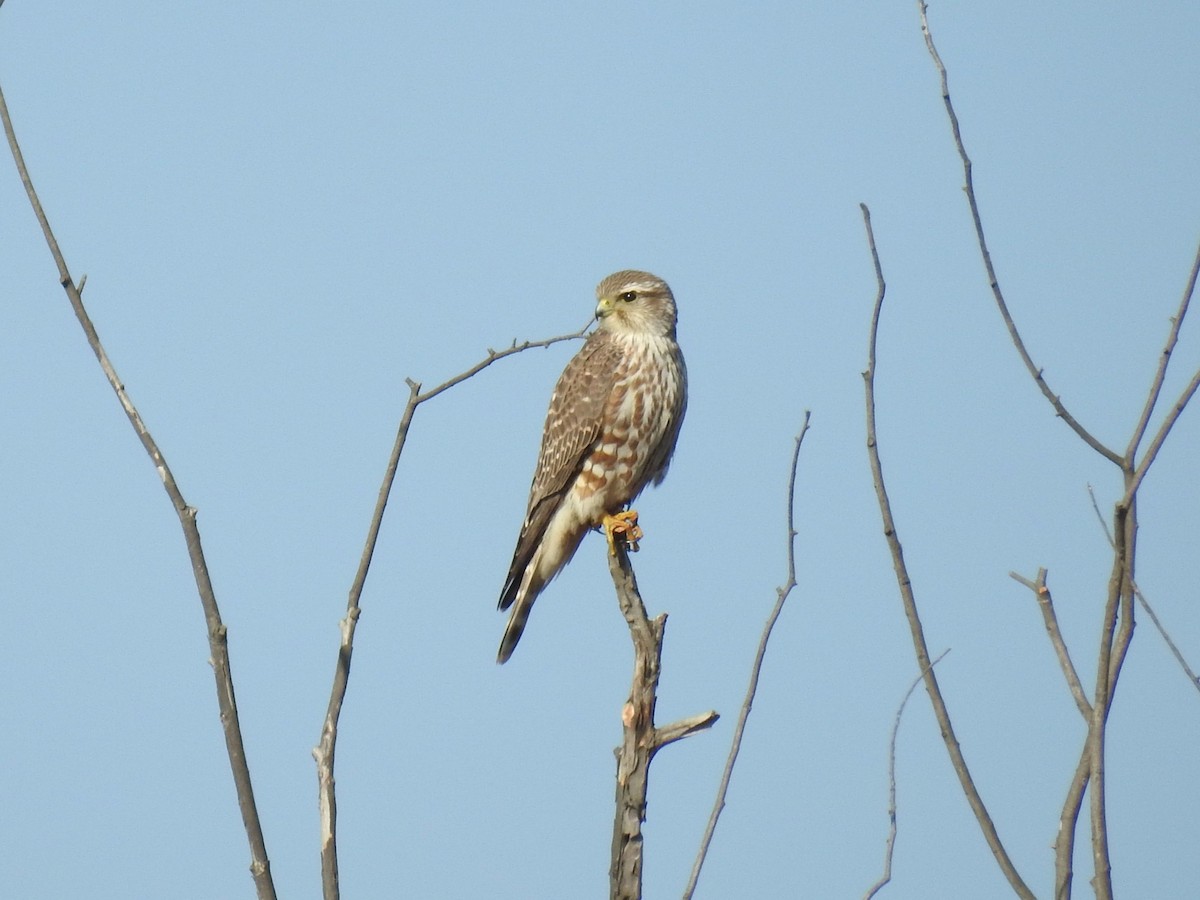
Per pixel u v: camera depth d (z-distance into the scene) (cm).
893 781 889
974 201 845
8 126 813
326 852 789
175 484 793
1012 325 816
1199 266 776
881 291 885
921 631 827
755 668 902
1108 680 752
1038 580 860
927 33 867
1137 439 767
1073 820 774
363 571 836
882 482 856
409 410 863
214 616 787
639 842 1062
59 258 807
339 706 816
